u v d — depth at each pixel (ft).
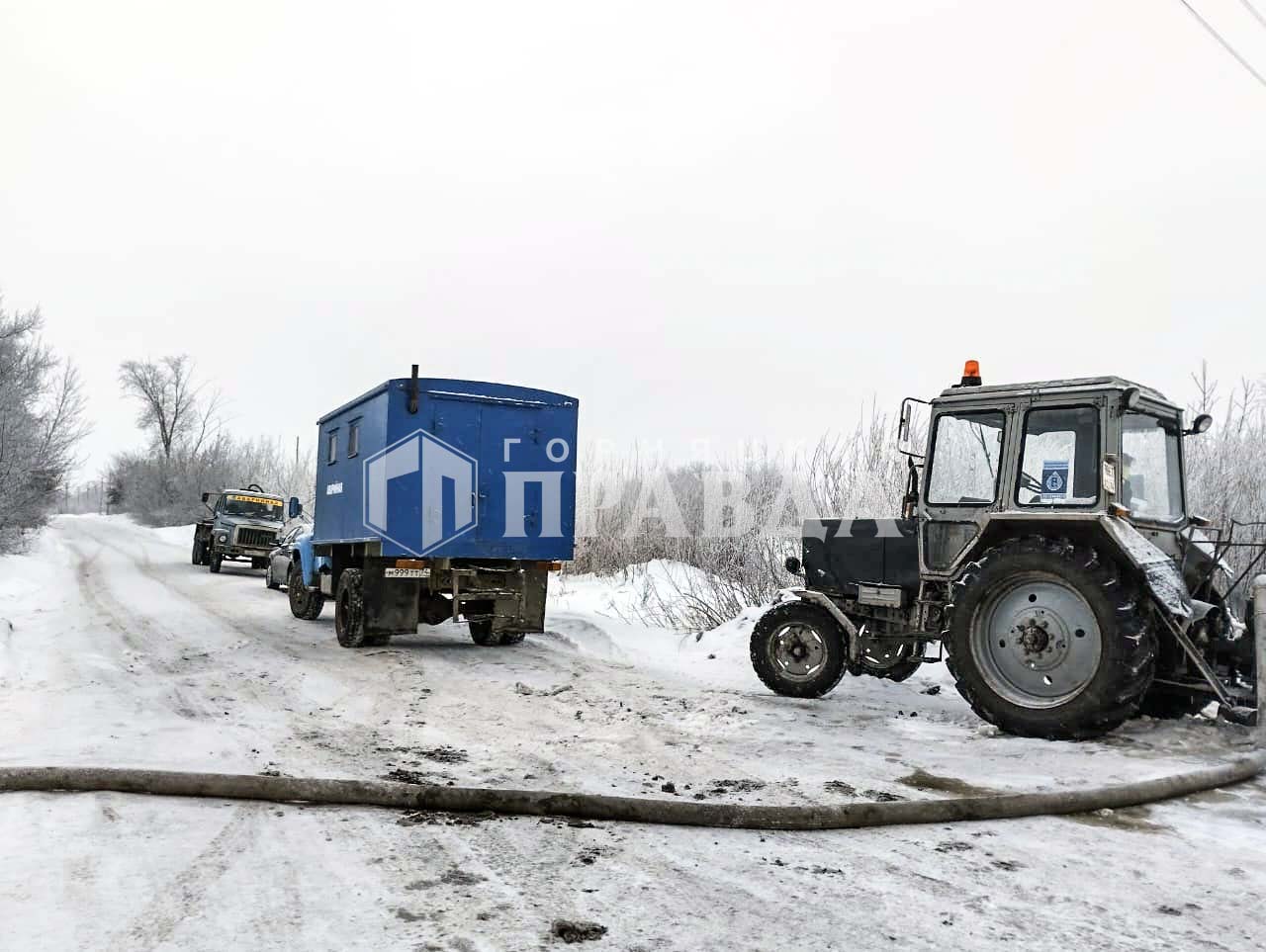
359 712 22.44
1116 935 9.91
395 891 10.92
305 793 14.48
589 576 59.16
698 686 27.86
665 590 47.91
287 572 59.77
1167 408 22.80
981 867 12.05
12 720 19.56
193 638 35.99
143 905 10.34
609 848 12.59
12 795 14.33
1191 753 18.21
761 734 20.57
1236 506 30.71
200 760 16.60
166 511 181.98
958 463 23.08
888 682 27.45
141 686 24.44
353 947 9.30
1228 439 33.99
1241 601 28.02
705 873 11.68
